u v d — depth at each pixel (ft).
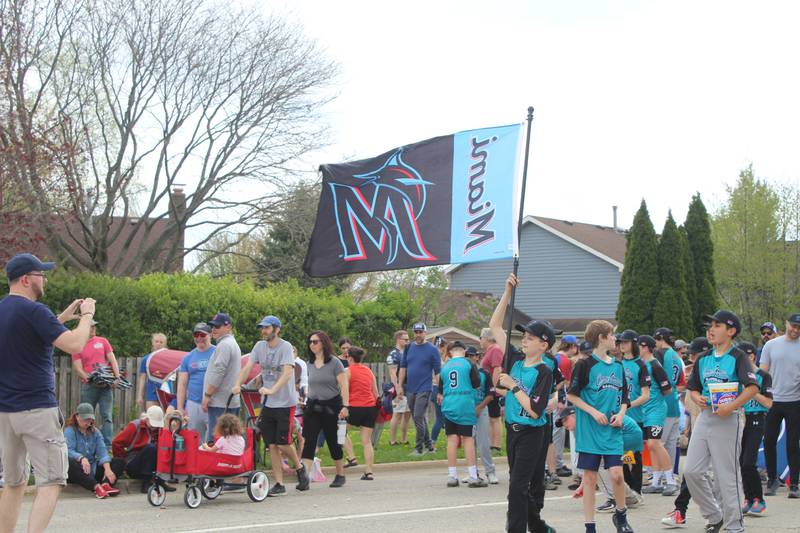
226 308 67.15
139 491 42.50
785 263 151.33
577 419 29.71
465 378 44.62
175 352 48.57
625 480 37.70
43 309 23.17
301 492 42.65
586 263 149.89
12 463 23.49
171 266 109.70
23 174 72.90
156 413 42.27
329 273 34.19
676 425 43.96
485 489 43.93
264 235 122.31
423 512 36.27
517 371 26.99
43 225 85.76
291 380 41.34
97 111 95.96
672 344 44.45
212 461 37.78
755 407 35.55
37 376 23.24
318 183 107.04
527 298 155.84
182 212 104.12
